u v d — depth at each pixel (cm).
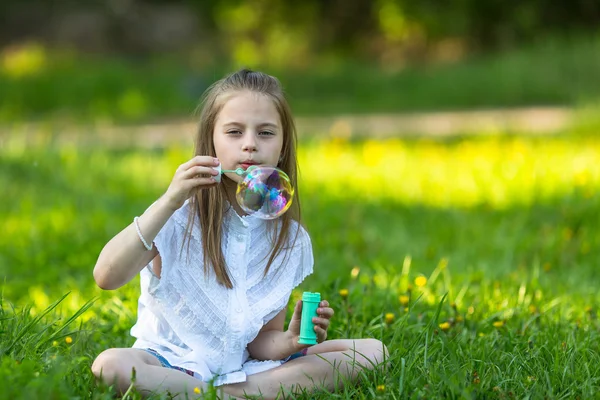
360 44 3319
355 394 354
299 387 359
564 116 1591
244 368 367
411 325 432
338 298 471
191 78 2098
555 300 501
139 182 990
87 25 2956
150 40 3028
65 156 1098
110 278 345
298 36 3303
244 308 363
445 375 343
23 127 1576
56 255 660
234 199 370
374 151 1061
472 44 3139
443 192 906
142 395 337
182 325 362
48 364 347
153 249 354
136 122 1719
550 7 3070
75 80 2022
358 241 712
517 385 359
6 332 381
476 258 658
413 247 695
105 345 414
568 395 350
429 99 2028
